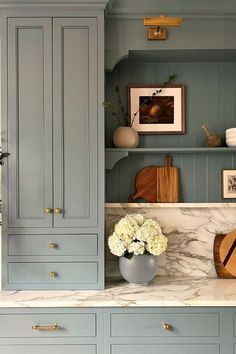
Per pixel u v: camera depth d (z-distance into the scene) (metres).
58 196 2.79
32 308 2.58
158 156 3.20
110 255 3.18
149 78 3.20
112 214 3.19
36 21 2.78
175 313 2.59
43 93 2.79
